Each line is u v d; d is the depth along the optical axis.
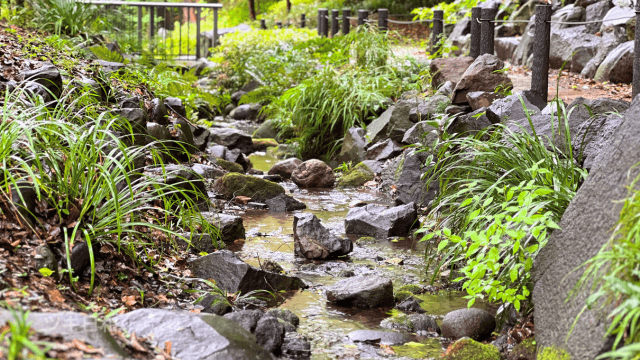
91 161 3.57
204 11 34.84
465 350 3.13
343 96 8.76
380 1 24.62
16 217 3.21
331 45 11.05
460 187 4.72
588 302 2.39
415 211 5.55
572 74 9.90
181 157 6.49
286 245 5.06
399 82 9.13
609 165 2.99
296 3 29.69
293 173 7.60
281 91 11.72
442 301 4.00
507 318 3.48
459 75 8.12
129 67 8.39
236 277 3.88
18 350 1.97
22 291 2.71
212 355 2.62
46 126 3.96
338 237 4.89
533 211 3.32
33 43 7.34
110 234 3.74
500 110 5.86
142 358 2.46
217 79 13.46
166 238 4.31
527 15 12.78
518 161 4.16
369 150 7.86
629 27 9.02
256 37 13.42
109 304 3.20
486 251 3.77
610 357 2.36
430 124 6.43
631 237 2.49
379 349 3.28
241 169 7.27
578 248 2.91
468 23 14.07
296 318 3.60
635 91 5.34
